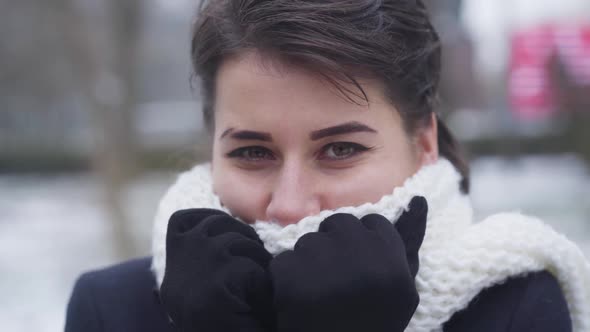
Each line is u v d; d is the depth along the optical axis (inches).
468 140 515.5
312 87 50.3
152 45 387.9
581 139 455.5
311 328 45.3
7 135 757.3
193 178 61.0
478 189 418.0
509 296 54.3
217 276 47.0
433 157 60.1
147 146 507.5
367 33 50.5
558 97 291.1
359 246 46.3
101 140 249.6
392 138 53.9
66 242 332.8
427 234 54.1
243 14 51.4
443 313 51.6
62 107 670.5
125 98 250.1
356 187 52.1
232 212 55.7
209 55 53.7
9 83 489.7
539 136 549.6
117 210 248.4
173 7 292.2
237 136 52.8
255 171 54.4
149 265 63.6
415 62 55.6
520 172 470.6
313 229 50.6
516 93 298.4
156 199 382.0
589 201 351.6
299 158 51.8
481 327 53.4
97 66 247.6
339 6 50.5
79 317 60.7
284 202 51.1
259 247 49.4
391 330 45.6
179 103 847.1
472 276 52.1
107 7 246.1
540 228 55.5
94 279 63.2
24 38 315.3
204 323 46.4
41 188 607.8
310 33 49.1
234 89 52.3
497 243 53.2
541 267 54.9
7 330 197.9
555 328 52.6
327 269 45.6
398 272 45.3
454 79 288.2
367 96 51.9
